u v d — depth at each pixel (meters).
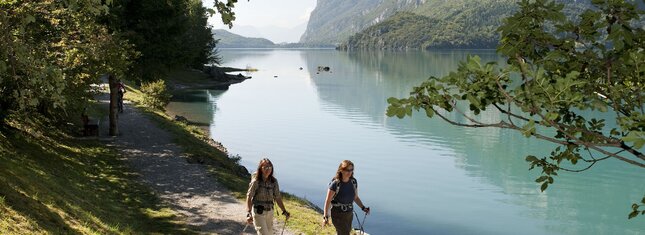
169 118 43.75
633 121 4.52
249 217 12.02
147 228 15.75
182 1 33.31
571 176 32.44
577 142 4.79
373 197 27.86
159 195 19.64
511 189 29.75
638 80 4.82
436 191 29.12
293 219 17.92
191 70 100.56
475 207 26.31
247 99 72.94
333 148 40.69
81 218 13.30
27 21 10.73
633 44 4.72
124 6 29.48
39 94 10.84
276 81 108.06
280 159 36.75
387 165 35.38
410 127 50.38
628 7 4.56
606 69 4.95
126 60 26.78
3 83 16.31
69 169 19.69
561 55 4.77
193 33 90.94
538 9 4.70
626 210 26.08
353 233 17.78
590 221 24.53
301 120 54.69
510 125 4.85
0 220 10.30
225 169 25.91
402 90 88.69
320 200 27.20
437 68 151.75
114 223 14.63
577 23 4.89
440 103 5.07
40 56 15.49
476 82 4.93
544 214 25.42
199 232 15.68
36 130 22.94
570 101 4.46
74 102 23.17
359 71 141.88
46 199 13.28
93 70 22.45
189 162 25.19
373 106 67.12
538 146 41.44
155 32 31.80
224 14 6.66
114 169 22.61
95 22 24.72
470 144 42.50
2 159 15.20
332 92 85.19
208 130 46.97
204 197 19.73
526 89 4.59
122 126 33.50
